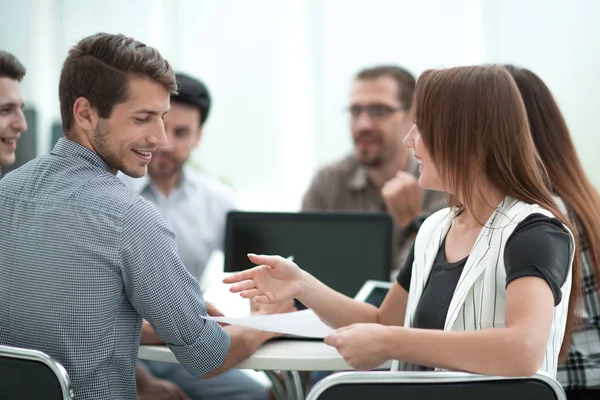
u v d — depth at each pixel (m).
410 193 2.65
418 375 1.20
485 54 4.96
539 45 4.82
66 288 1.41
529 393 1.20
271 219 2.25
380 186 2.97
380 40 5.16
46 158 1.51
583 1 4.66
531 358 1.18
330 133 5.29
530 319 1.20
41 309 1.42
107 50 1.46
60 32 5.69
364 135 2.92
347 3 5.19
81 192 1.44
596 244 1.64
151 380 2.34
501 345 1.18
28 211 1.45
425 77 1.42
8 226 1.46
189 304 1.47
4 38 5.68
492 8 4.92
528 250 1.26
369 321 1.67
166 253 1.45
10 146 2.00
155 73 1.46
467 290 1.36
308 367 1.54
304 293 1.62
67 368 1.40
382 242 2.21
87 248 1.41
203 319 1.50
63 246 1.41
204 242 2.85
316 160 5.34
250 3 5.39
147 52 1.48
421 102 1.40
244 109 5.45
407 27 5.11
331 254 2.23
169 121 2.70
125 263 1.42
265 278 1.60
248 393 2.47
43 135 5.66
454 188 1.38
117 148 1.49
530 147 1.38
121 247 1.41
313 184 3.02
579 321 1.59
